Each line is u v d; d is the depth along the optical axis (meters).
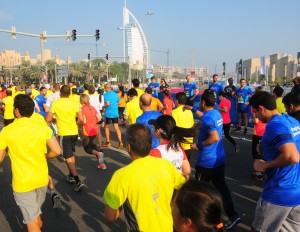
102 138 11.47
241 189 6.04
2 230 4.54
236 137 11.24
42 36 23.69
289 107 4.29
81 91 11.64
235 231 4.39
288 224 3.06
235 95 12.69
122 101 14.26
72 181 6.50
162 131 3.20
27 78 98.50
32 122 3.68
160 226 2.36
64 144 6.00
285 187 2.97
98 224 4.64
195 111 5.24
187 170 3.33
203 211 1.33
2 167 7.79
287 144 2.86
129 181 2.36
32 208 3.62
